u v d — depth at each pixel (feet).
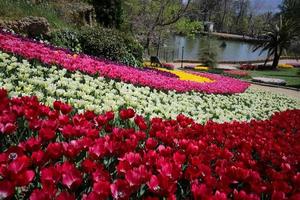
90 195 7.60
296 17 234.58
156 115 20.02
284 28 149.07
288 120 25.29
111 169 10.36
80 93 19.43
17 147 9.09
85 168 8.96
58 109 13.70
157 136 12.78
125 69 34.71
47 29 49.34
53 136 10.44
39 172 9.03
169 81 36.11
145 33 115.96
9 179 7.83
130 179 8.67
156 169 10.08
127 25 106.83
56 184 8.59
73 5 70.28
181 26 127.95
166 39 139.74
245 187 10.37
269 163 13.88
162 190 8.49
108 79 29.12
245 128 18.20
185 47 204.85
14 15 47.44
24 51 26.61
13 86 18.54
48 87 18.94
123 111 14.23
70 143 10.02
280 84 90.48
